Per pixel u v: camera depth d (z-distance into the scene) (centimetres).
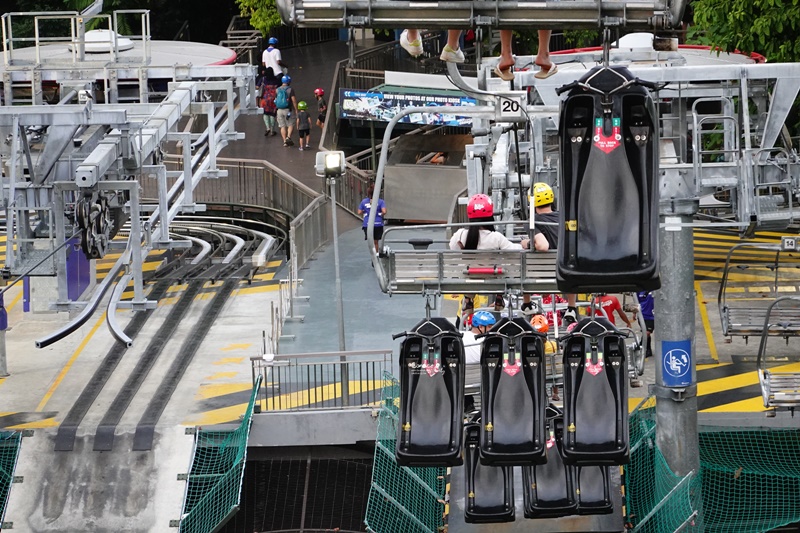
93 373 3444
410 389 2498
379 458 3025
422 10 1822
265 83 5666
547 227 2508
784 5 3962
